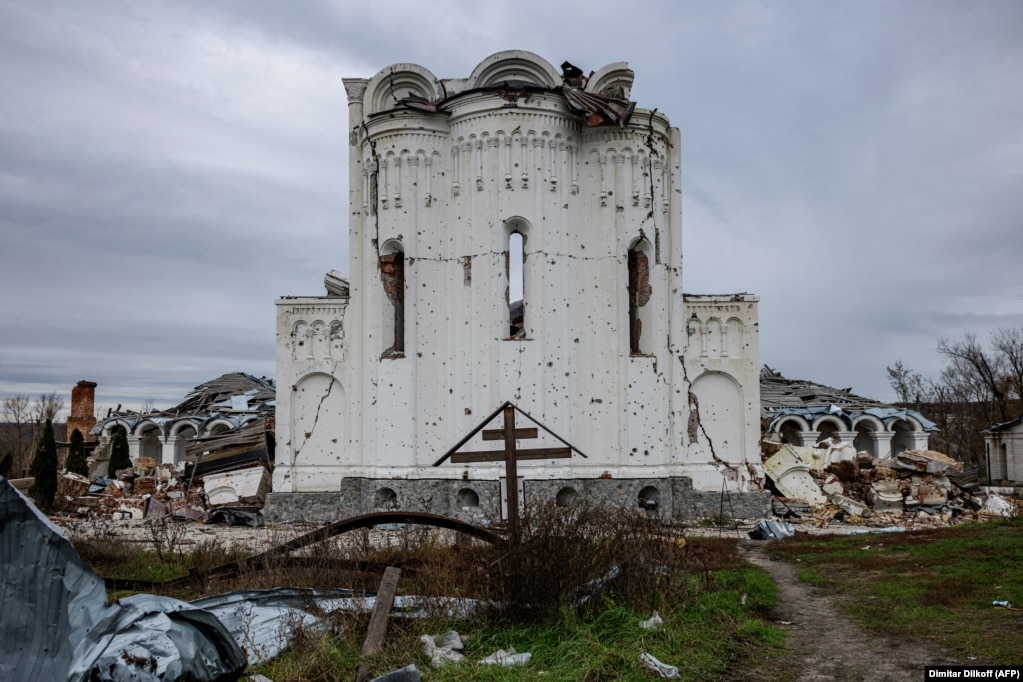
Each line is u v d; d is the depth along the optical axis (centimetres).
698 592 1575
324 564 1521
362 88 3697
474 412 3300
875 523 3400
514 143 3341
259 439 3947
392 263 3525
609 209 3434
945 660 1201
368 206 3538
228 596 1252
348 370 3634
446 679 1062
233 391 5831
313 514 3556
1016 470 5403
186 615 846
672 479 3459
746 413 3659
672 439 3509
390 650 1133
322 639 1133
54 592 847
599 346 3400
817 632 1408
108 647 795
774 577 1984
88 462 4803
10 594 843
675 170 3616
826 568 2042
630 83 3628
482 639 1228
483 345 3309
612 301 3403
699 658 1191
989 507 3816
